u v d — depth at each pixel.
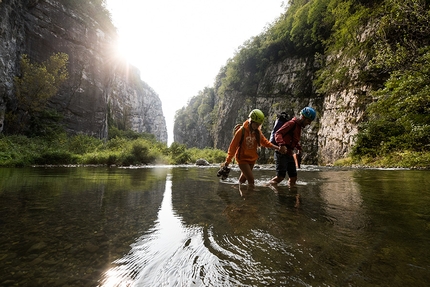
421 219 1.20
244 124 3.07
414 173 4.62
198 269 0.70
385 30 11.74
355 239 0.93
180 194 2.12
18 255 0.79
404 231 1.02
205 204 1.67
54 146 14.43
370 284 0.59
